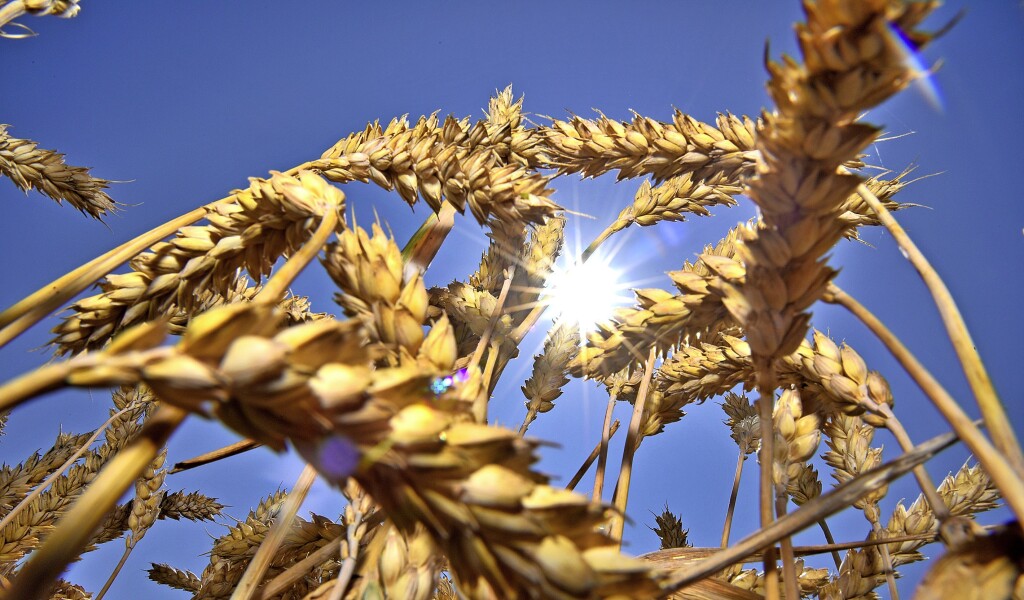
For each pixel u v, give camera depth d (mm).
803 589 226
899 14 95
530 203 221
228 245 175
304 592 196
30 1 297
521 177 224
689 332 184
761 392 144
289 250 177
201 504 489
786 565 132
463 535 91
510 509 87
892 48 97
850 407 173
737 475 274
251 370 71
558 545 87
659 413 292
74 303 174
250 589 153
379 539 136
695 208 310
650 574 90
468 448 90
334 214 130
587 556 91
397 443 83
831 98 107
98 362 70
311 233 166
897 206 301
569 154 282
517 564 87
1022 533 90
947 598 89
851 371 175
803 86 107
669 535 359
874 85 104
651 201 306
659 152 260
